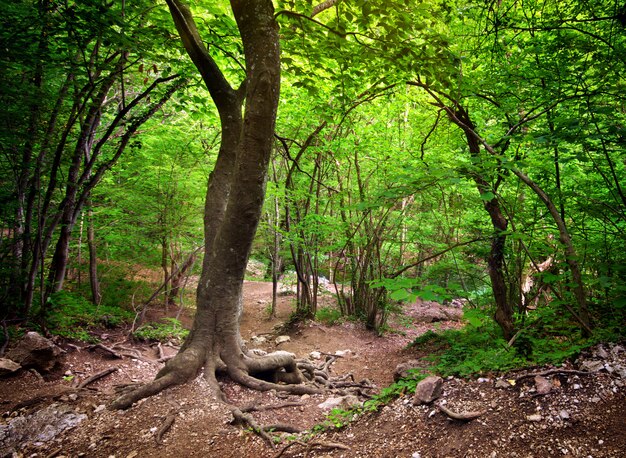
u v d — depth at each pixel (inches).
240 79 301.3
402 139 385.4
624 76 153.1
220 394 172.9
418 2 180.7
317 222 379.9
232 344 193.6
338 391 213.8
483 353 156.6
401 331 405.4
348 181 402.9
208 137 425.7
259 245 595.8
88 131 287.3
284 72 255.6
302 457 122.1
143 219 366.6
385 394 148.1
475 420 111.7
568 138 137.6
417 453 108.7
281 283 650.2
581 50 163.9
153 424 147.3
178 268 414.3
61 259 298.2
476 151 227.1
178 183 365.7
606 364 116.7
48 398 170.2
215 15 242.4
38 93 225.5
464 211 279.1
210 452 131.8
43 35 209.6
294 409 175.5
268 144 176.4
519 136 177.0
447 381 137.4
